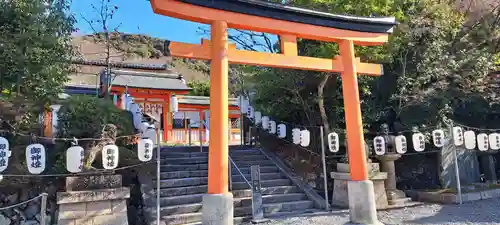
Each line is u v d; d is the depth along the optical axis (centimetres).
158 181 693
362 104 1069
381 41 788
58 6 790
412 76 1047
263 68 1189
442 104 1042
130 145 839
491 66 1074
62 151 701
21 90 743
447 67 1027
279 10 664
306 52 1033
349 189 712
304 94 1148
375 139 912
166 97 2248
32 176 673
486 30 1204
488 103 1116
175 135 2280
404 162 1133
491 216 766
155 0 562
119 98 1997
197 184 905
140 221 743
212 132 595
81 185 641
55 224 658
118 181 676
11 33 698
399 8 1005
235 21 636
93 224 634
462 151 1148
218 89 602
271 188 949
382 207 892
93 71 2653
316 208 916
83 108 715
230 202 579
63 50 787
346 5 901
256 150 1230
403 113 1084
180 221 743
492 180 1207
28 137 738
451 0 1207
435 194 982
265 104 1216
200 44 612
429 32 1023
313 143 1113
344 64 750
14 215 679
